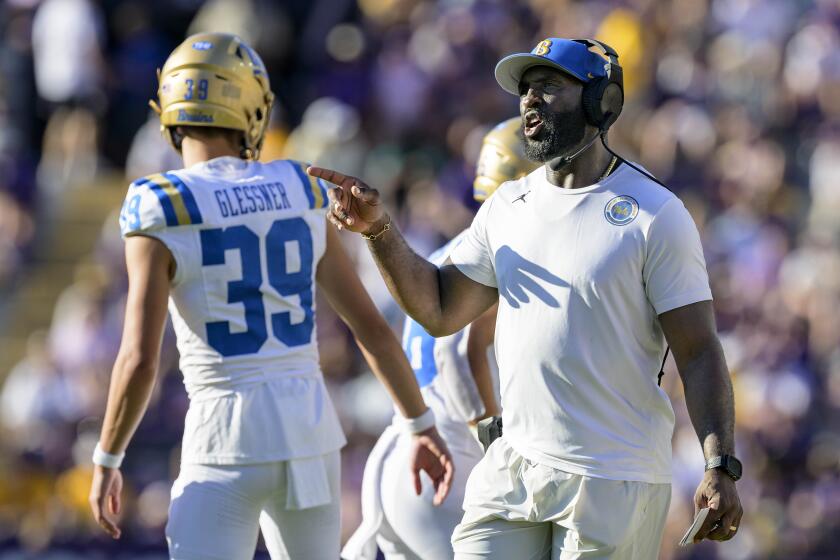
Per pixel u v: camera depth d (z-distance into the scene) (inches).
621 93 538.0
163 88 609.3
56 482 1507.1
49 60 1980.8
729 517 490.3
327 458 596.4
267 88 622.2
